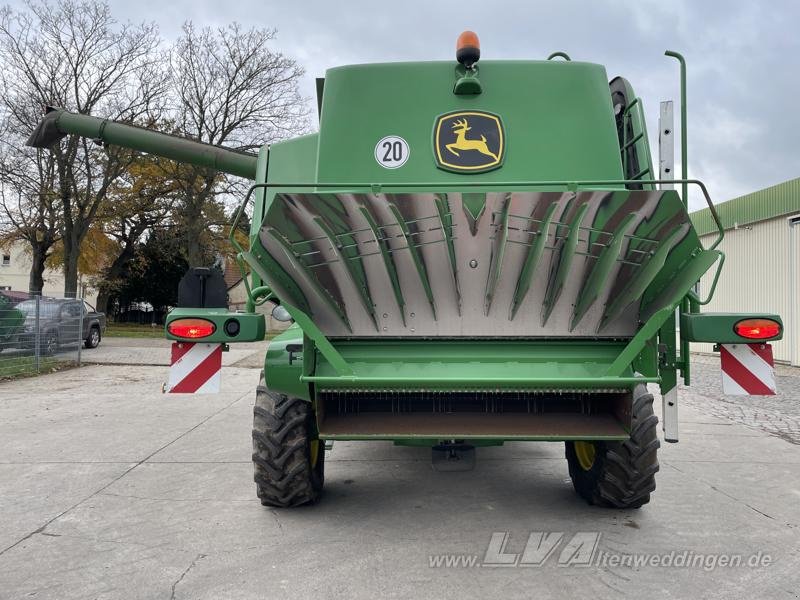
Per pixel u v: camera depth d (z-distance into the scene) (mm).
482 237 3354
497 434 3293
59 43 24891
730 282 18531
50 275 44062
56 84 25016
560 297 3514
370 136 4039
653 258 3311
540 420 3516
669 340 3742
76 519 4180
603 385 3221
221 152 7355
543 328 3547
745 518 4168
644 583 3162
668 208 3119
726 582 3174
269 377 3547
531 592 3061
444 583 3164
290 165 5082
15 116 24344
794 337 15766
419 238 3354
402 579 3213
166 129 26906
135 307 43781
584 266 3436
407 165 4004
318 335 3279
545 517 4188
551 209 3229
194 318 3594
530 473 5406
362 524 4062
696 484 5027
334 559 3475
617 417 3461
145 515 4258
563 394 3625
